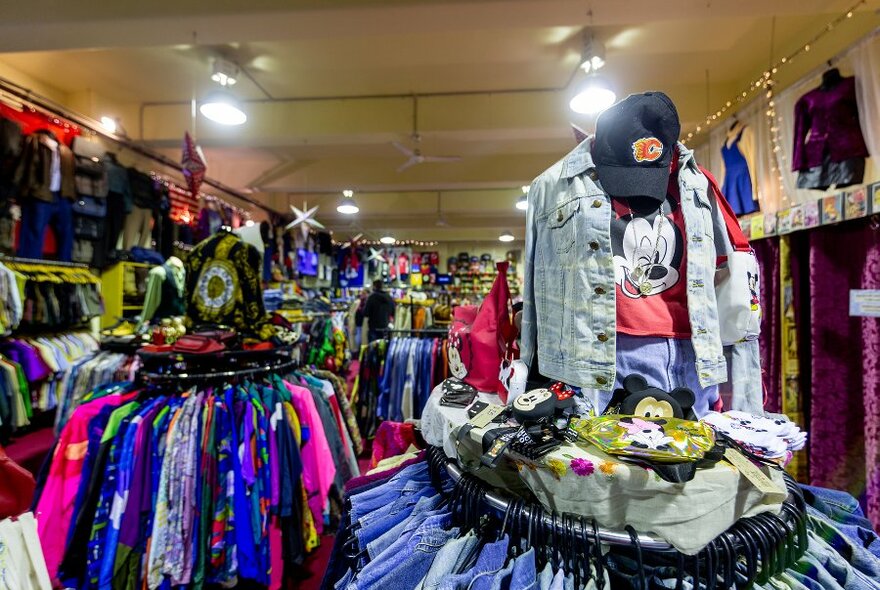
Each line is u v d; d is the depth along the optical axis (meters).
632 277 0.92
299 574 1.84
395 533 0.87
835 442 1.65
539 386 0.97
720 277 0.97
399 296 9.03
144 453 1.37
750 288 0.93
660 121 0.87
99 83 4.03
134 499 1.33
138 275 4.47
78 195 3.73
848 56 2.36
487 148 5.55
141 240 4.53
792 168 2.66
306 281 7.95
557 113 4.23
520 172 5.86
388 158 6.00
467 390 1.05
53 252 3.60
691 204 0.92
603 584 0.65
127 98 4.33
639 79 3.92
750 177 3.23
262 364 1.76
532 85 4.10
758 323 0.93
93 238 3.93
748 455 0.69
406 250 10.84
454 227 8.57
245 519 1.42
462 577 0.69
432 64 3.72
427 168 5.96
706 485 0.62
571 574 0.69
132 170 4.34
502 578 0.68
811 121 2.53
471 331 1.12
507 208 7.46
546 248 1.03
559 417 0.77
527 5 2.38
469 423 0.83
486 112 4.29
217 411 1.47
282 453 1.54
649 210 0.93
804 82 2.62
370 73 3.87
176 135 4.47
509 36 3.26
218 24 2.53
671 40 3.29
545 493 0.69
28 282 3.40
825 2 2.33
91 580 1.28
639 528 0.64
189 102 4.40
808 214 1.65
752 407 0.96
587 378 0.89
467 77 3.94
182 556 1.35
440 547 0.80
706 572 0.62
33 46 2.75
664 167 0.91
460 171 5.94
